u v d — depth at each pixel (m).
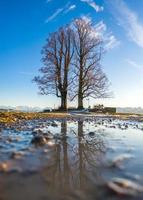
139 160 4.41
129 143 6.77
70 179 3.27
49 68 43.22
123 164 4.11
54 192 2.75
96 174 3.54
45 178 3.26
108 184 2.90
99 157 4.80
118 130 10.81
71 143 6.75
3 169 3.63
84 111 41.41
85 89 43.72
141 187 2.87
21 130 9.45
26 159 4.39
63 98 44.03
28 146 5.77
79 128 11.62
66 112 38.97
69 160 4.55
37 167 3.84
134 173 3.53
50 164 4.11
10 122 13.34
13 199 2.54
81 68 44.34
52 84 43.09
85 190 2.83
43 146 5.89
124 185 2.89
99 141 7.20
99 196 2.63
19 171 3.56
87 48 44.09
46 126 11.98
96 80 43.16
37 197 2.60
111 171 3.68
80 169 3.87
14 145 5.91
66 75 44.28
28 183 3.04
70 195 2.67
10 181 3.10
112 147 6.02
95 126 13.02
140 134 9.19
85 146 6.24
